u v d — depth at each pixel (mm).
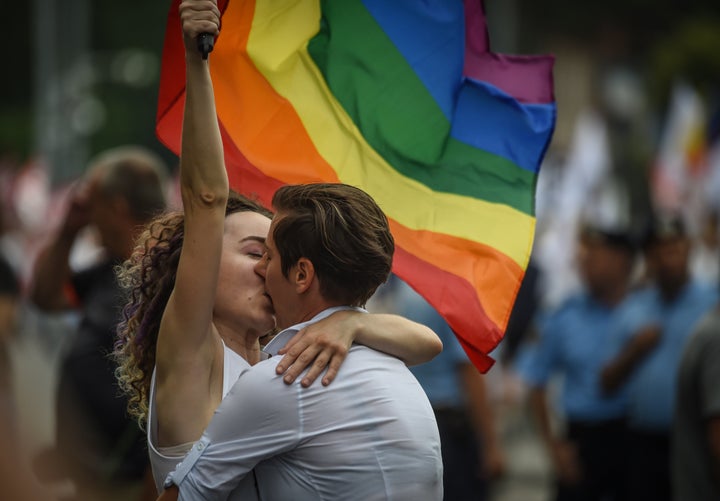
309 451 6719
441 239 8914
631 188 74750
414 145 9070
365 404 6805
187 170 7027
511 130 9266
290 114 8734
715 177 44094
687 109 47969
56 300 14828
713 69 97688
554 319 21094
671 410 18734
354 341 7094
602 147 44062
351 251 7020
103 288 13305
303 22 8820
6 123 96250
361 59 9000
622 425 19969
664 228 19094
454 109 9242
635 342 19125
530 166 9234
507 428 36500
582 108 128500
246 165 8555
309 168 8734
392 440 6797
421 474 6879
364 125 8961
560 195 43250
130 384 8008
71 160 58344
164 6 100812
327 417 6727
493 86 9297
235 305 7652
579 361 20438
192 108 6973
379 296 37812
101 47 99562
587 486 20266
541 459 33844
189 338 7066
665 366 18859
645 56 132625
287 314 7320
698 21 103812
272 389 6742
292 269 7145
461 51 9258
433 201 9031
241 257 7711
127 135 83625
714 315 15023
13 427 3334
